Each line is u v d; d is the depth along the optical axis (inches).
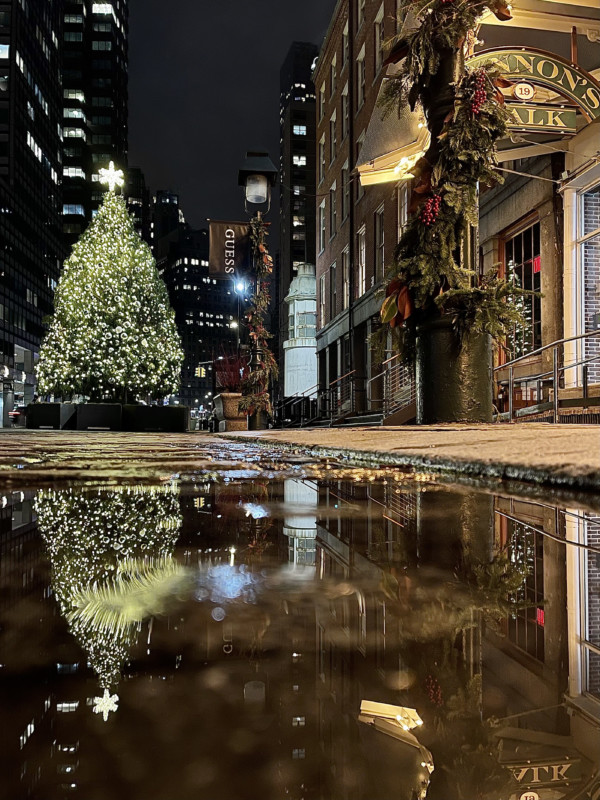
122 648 20.6
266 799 12.1
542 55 382.9
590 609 28.1
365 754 14.3
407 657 21.1
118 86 5378.9
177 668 18.8
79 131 4894.2
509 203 626.5
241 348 798.5
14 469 101.9
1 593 28.3
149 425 1174.3
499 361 644.1
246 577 32.7
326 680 18.5
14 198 2957.7
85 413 1098.1
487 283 240.1
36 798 11.7
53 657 19.2
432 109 243.4
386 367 692.7
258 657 20.2
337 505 62.7
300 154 4498.0
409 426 251.6
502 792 13.5
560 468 71.1
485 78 232.8
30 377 3189.0
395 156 433.4
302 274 1726.1
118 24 5442.9
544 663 21.3
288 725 15.2
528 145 509.7
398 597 29.5
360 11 1114.1
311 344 1651.1
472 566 36.9
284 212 4537.4
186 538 44.8
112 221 1505.9
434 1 232.4
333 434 242.4
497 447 105.9
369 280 1028.5
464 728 16.1
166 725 14.8
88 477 90.4
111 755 13.1
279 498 68.1
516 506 60.4
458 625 25.5
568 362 519.5
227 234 615.8
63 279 1493.6
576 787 14.2
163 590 29.4
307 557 38.5
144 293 1523.1
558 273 542.9
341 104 1237.1
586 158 494.9
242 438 287.4
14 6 3117.6
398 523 52.1
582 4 413.1
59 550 39.8
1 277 2758.4
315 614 26.3
